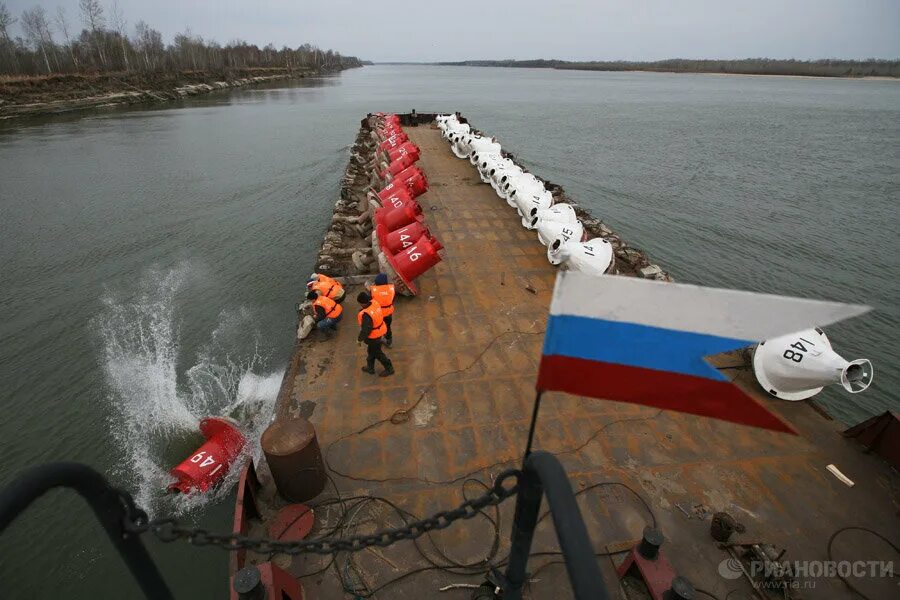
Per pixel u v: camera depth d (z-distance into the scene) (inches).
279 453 219.5
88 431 393.1
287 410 299.0
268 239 772.0
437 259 407.2
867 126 2383.1
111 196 982.4
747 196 1120.2
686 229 912.3
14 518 55.2
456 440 279.3
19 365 472.4
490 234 561.3
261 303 585.6
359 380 324.5
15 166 1219.9
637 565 205.5
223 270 669.3
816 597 206.5
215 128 1873.8
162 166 1243.8
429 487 250.7
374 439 279.1
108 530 76.5
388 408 301.6
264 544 108.3
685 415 297.0
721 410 106.0
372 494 246.5
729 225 933.2
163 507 316.2
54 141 1557.6
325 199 982.4
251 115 2310.5
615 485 253.1
